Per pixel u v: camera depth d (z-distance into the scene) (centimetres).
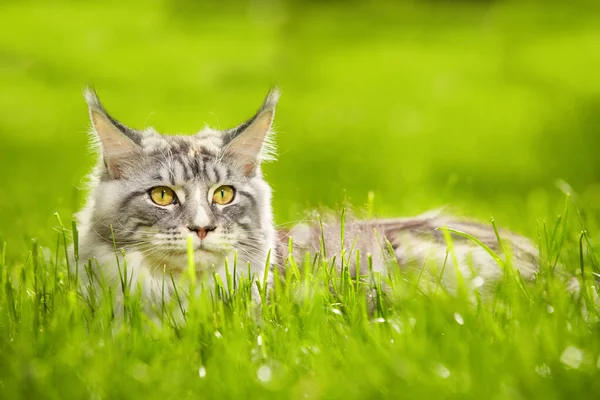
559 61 3319
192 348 509
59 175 1680
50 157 1902
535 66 3247
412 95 2831
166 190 623
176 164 626
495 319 564
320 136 2211
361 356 486
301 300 616
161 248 611
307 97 2797
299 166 1823
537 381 444
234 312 556
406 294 579
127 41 3731
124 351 505
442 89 2920
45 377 466
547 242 717
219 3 4700
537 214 1154
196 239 609
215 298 585
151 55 3466
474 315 554
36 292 617
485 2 4738
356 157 1934
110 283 610
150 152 637
